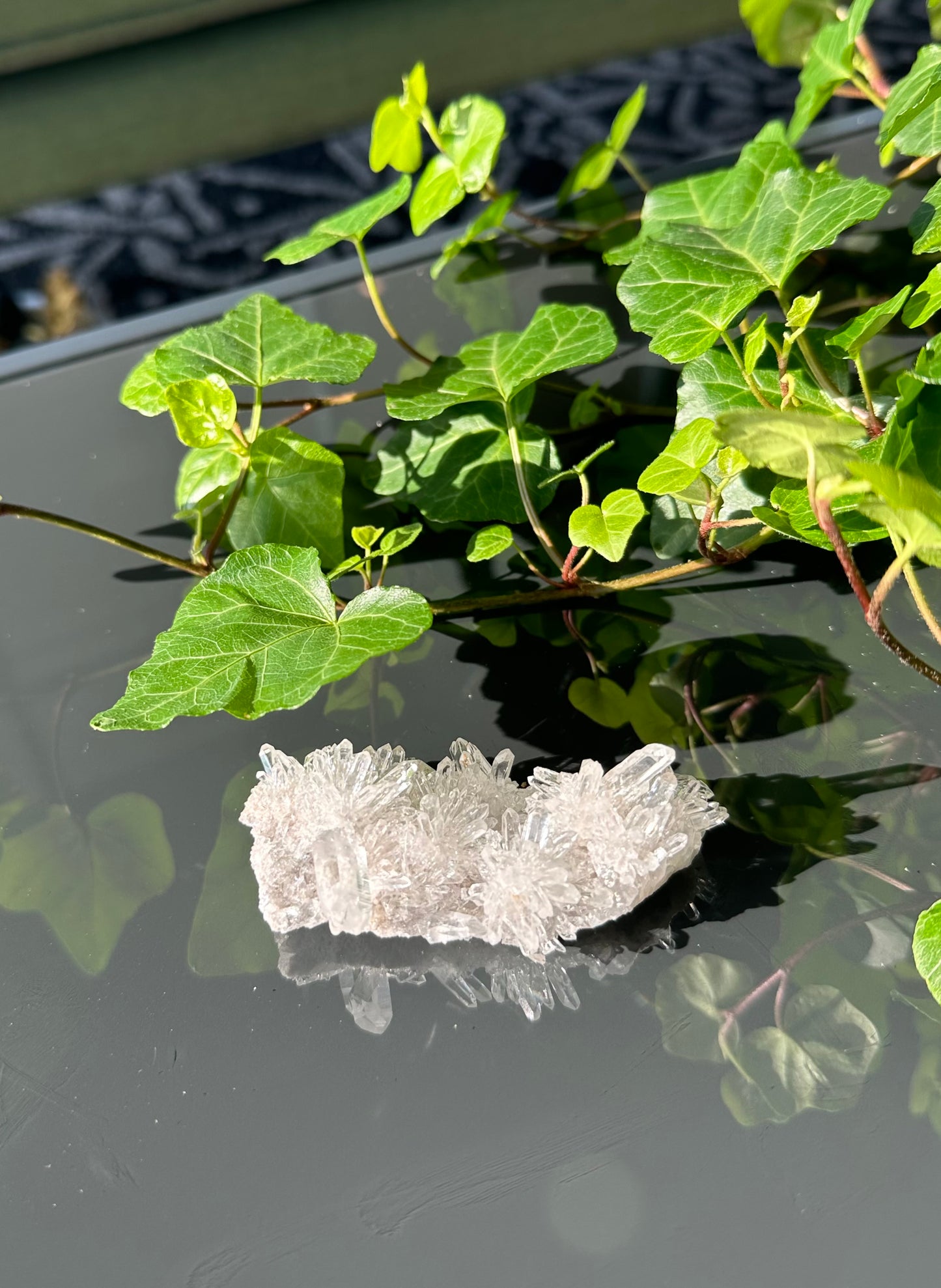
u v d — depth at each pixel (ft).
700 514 1.06
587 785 0.87
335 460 1.11
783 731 0.97
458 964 0.88
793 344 1.10
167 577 1.13
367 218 1.16
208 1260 0.79
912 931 0.87
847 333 0.98
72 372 1.34
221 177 2.94
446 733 1.00
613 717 0.99
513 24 1.89
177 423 1.06
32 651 1.08
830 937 0.87
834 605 1.04
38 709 1.04
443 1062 0.85
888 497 0.75
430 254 1.42
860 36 1.29
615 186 1.51
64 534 1.17
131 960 0.90
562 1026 0.85
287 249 1.19
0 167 1.83
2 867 0.95
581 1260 0.77
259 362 1.11
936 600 1.03
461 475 1.14
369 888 0.86
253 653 0.93
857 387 1.13
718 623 1.04
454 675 1.03
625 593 1.07
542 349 1.11
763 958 0.87
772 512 0.98
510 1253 0.78
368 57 1.88
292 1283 0.78
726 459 0.97
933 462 0.92
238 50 1.82
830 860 0.90
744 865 0.91
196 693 0.90
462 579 1.10
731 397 1.06
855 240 1.33
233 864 0.94
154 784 0.99
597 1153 0.81
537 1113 0.82
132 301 2.60
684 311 1.02
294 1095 0.84
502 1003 0.87
